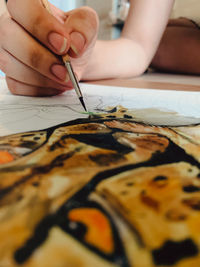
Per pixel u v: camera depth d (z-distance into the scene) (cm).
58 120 26
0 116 27
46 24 30
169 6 64
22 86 38
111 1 122
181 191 13
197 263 9
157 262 9
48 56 33
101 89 42
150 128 23
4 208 12
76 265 9
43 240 10
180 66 74
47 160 17
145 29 62
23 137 21
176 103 33
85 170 15
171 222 11
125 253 10
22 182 14
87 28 32
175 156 18
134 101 34
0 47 36
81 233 10
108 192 13
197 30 74
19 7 31
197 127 24
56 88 38
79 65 45
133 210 12
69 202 12
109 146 19
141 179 14
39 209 12
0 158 17
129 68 57
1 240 10
